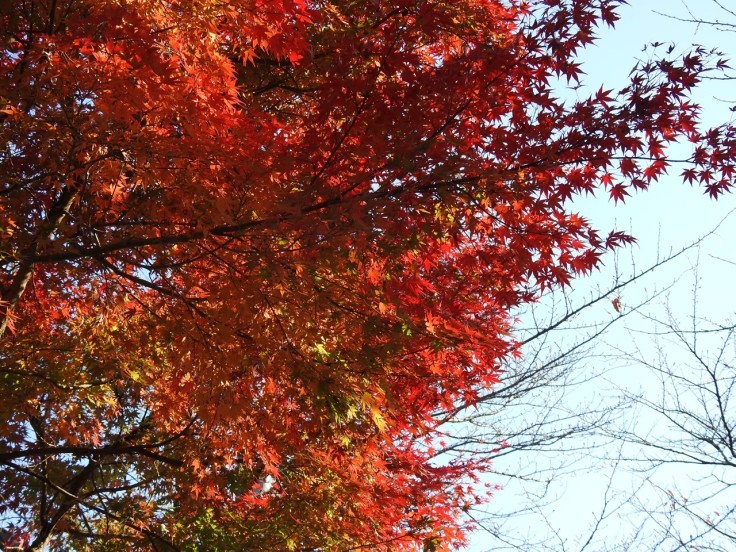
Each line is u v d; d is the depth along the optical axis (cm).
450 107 487
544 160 503
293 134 592
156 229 550
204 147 439
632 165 520
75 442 830
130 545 827
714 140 502
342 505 691
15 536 917
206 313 540
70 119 477
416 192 484
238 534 686
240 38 515
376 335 534
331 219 458
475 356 664
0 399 712
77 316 733
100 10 430
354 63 489
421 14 490
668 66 475
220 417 550
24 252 570
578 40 471
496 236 565
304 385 550
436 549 729
